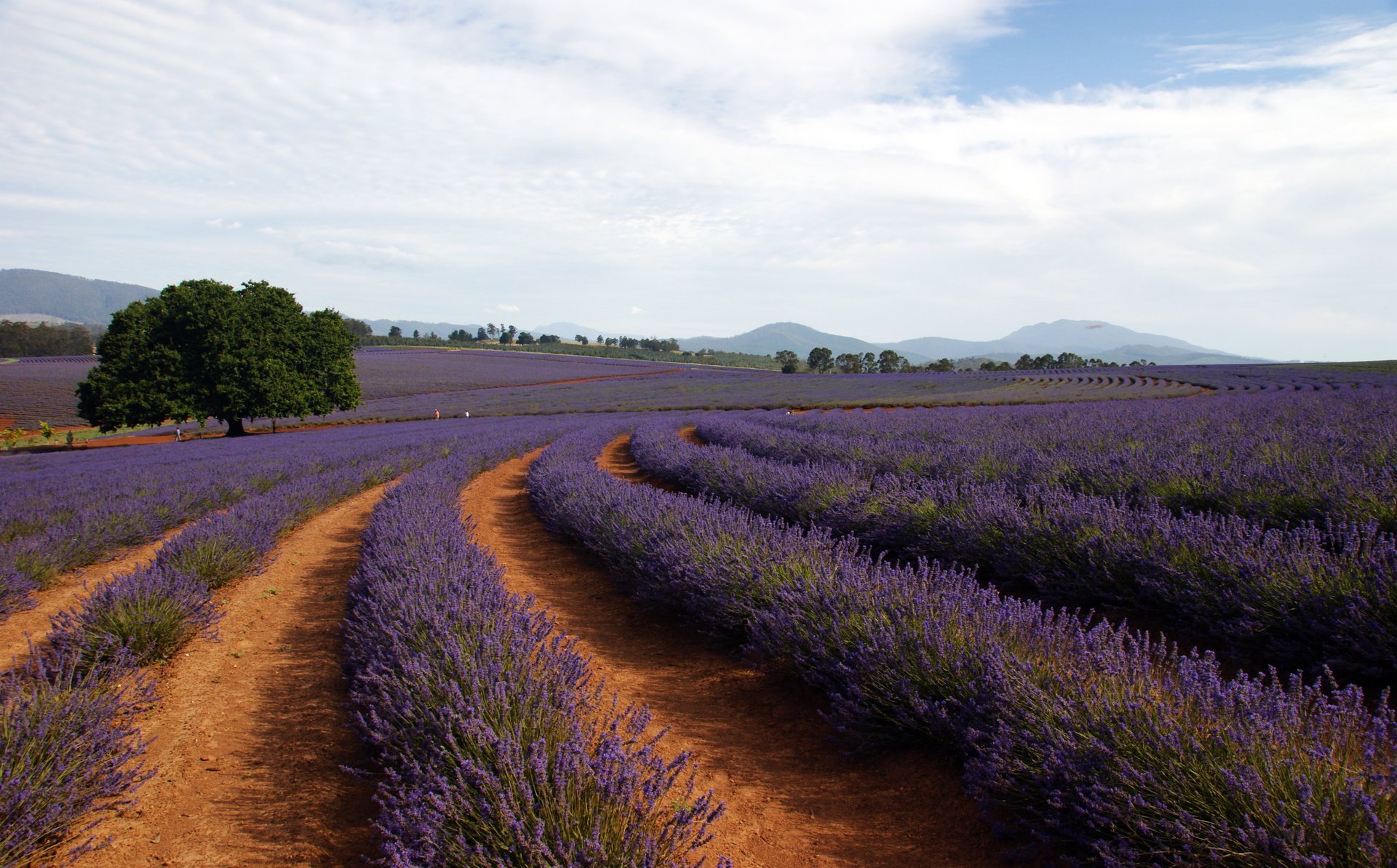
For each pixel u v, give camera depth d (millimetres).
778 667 4168
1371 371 50625
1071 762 2344
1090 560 4633
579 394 59656
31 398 53938
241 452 20359
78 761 2846
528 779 2377
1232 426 10820
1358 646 3262
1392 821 1896
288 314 35062
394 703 3041
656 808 2387
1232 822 2078
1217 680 2533
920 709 3025
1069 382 53938
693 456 12469
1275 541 4145
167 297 32219
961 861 2494
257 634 5301
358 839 2729
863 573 4375
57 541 7461
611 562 6676
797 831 2740
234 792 3096
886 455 9953
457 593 4375
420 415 45062
